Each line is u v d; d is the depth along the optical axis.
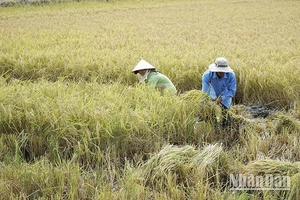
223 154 4.44
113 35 14.47
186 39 13.71
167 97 5.73
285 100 7.14
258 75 7.28
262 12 23.52
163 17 22.41
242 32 15.18
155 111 5.40
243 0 31.59
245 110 7.09
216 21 19.84
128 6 29.66
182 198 3.89
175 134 5.28
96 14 24.83
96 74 8.47
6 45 11.53
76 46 11.85
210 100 5.63
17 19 22.47
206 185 3.90
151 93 5.96
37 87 6.11
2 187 3.91
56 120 5.04
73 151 4.94
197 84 7.89
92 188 4.04
